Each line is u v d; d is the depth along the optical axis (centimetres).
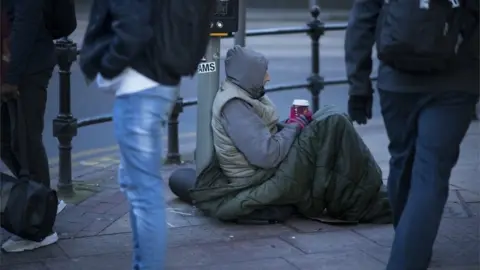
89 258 450
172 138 691
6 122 479
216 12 506
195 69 352
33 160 485
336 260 443
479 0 361
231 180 506
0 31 421
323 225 504
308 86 809
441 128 368
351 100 409
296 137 506
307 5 2884
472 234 489
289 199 498
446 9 351
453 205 552
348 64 405
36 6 432
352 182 499
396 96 381
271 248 463
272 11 2752
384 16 368
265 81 512
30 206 446
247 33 755
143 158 348
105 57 343
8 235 489
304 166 497
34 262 444
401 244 372
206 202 511
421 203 367
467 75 367
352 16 401
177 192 558
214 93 521
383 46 364
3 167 581
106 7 349
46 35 476
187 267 433
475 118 850
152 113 345
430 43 350
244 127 491
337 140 500
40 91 479
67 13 473
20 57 434
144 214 352
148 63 341
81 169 694
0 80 421
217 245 468
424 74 369
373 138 804
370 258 446
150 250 354
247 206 496
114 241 480
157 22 339
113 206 555
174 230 495
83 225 510
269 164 493
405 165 397
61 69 575
